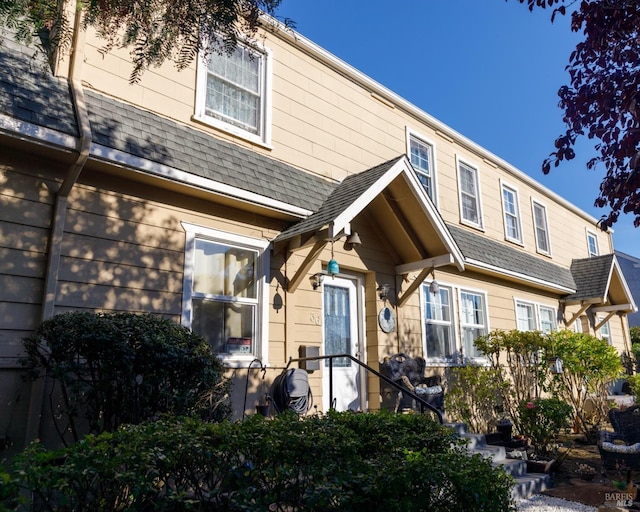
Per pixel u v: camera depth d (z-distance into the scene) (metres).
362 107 8.91
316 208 6.81
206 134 6.32
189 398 4.28
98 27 5.14
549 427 7.74
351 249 7.69
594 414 10.11
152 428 2.87
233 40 4.70
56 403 4.47
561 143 5.14
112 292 5.04
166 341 4.22
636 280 25.89
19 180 4.62
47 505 2.42
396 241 8.11
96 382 4.04
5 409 4.21
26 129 4.29
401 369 7.60
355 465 2.95
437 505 2.88
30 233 4.61
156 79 5.98
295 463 2.83
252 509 2.54
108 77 5.52
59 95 4.84
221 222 6.11
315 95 8.05
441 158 10.59
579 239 16.06
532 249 13.16
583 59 5.05
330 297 7.54
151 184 5.50
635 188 4.71
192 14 4.42
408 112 9.94
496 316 10.87
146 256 5.36
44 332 4.08
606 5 4.68
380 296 8.01
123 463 2.48
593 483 6.43
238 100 6.97
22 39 4.29
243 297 6.23
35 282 4.57
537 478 6.34
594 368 9.53
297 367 6.57
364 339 7.81
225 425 2.96
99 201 5.11
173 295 5.50
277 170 6.88
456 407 8.65
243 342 6.13
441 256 7.71
